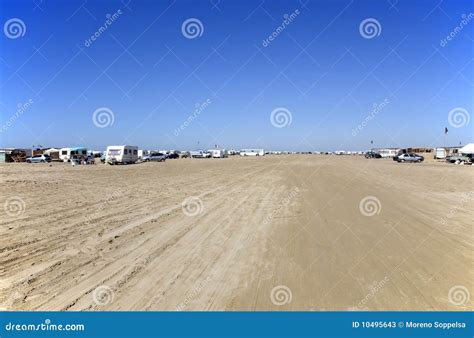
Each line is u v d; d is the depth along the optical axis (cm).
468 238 778
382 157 8300
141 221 975
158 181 2194
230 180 2258
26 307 470
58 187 1806
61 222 955
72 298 491
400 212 1084
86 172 3005
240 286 525
